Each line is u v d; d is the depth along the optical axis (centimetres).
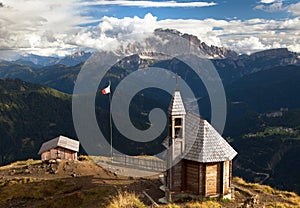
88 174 4456
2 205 3681
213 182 3053
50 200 3628
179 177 3059
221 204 2925
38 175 4525
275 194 3512
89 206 3166
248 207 2788
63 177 4378
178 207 2662
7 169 4931
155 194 3222
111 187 3672
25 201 3772
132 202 2745
